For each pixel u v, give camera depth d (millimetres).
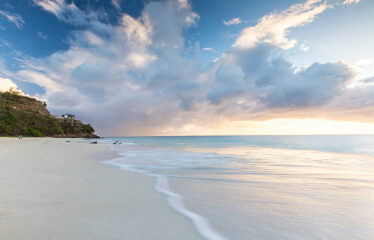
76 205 3693
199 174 7547
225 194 4656
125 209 3529
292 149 23469
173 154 16734
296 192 4918
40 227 2742
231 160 12508
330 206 3873
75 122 139000
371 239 2568
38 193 4418
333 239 2566
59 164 9336
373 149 22562
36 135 100688
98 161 11164
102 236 2520
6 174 6656
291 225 2979
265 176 7188
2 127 92125
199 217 3223
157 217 3184
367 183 6012
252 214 3402
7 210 3381
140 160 12219
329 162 11719
